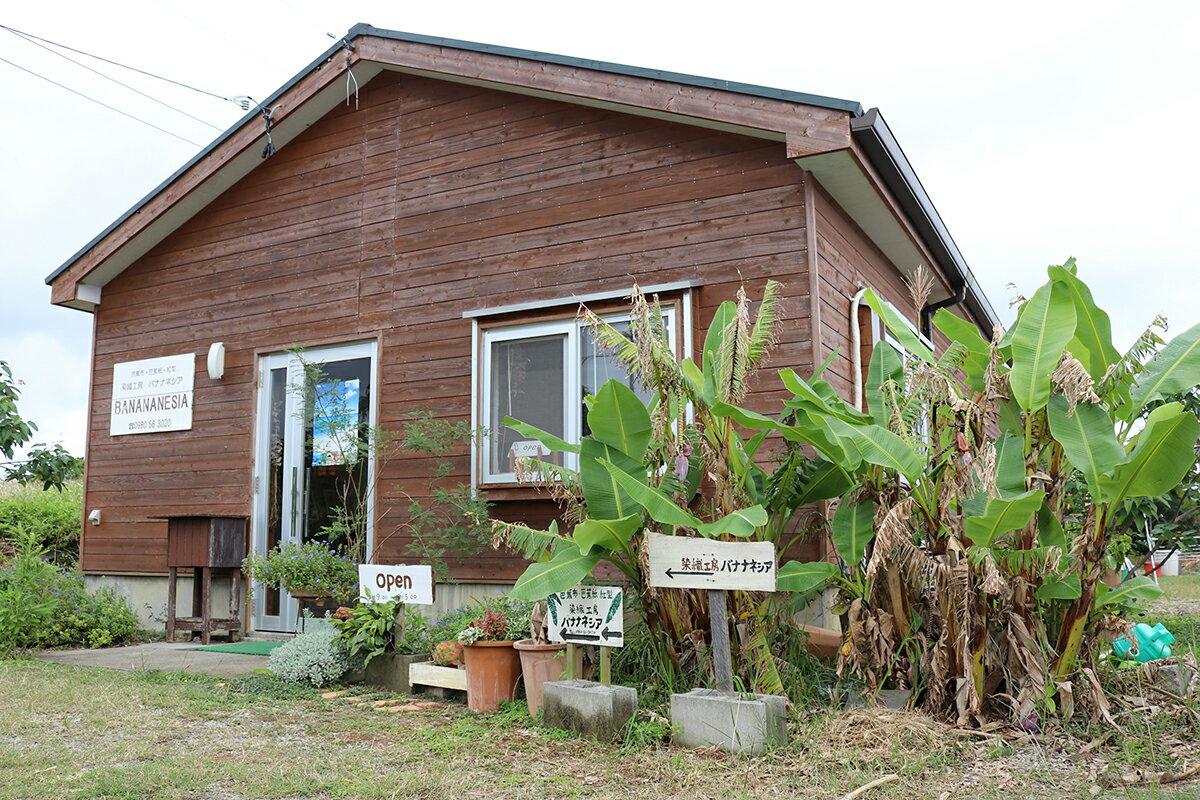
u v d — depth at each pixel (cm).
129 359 1005
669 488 533
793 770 416
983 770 417
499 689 561
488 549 752
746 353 509
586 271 746
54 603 840
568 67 739
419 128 853
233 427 924
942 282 988
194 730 508
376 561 806
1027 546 486
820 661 580
